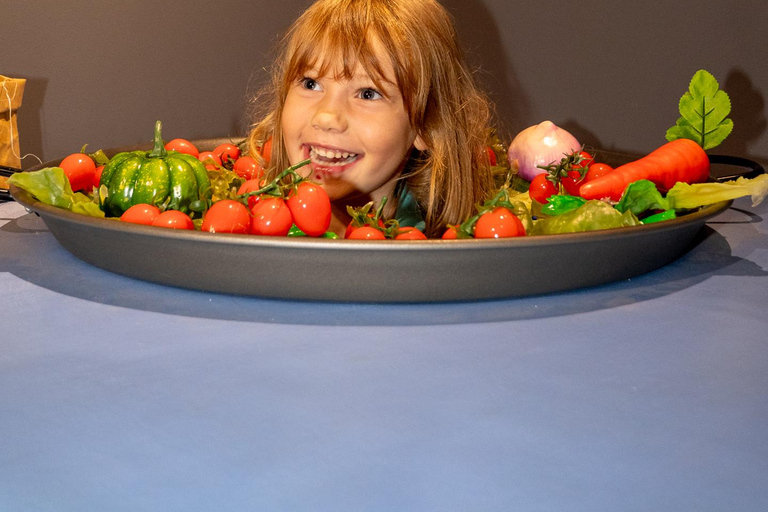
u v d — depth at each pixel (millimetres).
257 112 1686
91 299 734
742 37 1615
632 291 785
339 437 515
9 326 674
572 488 469
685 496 465
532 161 1155
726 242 954
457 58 1044
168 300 733
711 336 684
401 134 924
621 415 552
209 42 1710
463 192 1046
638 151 1794
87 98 1604
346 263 681
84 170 968
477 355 635
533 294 746
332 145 886
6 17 1493
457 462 492
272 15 1773
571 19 1805
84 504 448
